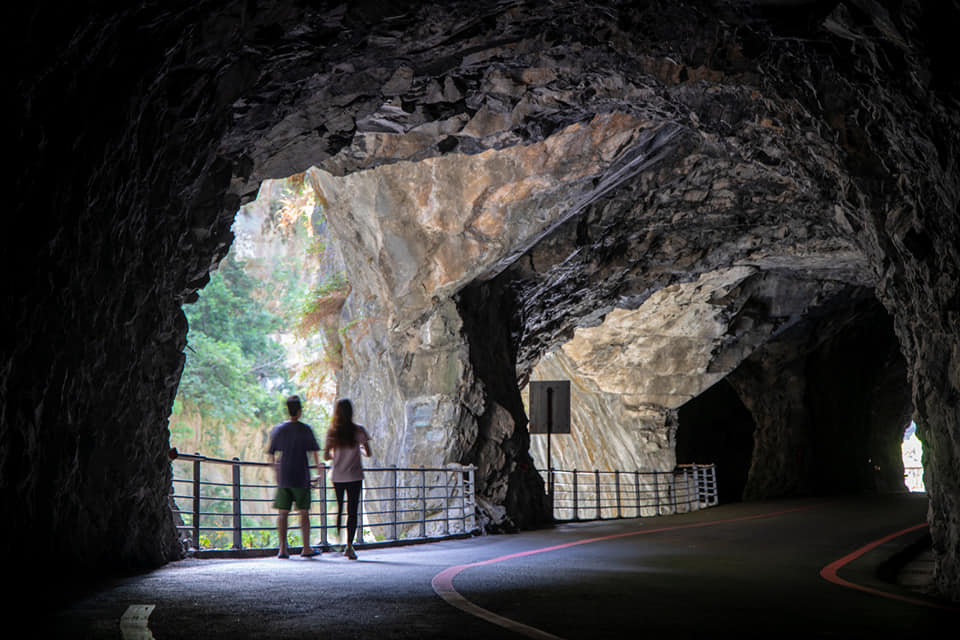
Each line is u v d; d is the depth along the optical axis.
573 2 10.79
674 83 13.10
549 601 7.78
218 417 36.91
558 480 39.16
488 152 20.22
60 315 7.85
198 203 12.35
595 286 25.50
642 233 23.98
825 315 34.72
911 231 9.88
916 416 11.20
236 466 12.88
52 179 7.29
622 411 35.19
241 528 12.77
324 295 27.42
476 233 21.30
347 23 10.27
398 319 22.27
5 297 6.71
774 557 13.80
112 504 9.56
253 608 6.89
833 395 40.50
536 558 12.88
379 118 13.84
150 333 10.76
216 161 12.49
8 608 6.39
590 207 22.61
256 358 42.91
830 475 39.94
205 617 6.35
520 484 23.72
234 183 13.39
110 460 9.52
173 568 10.34
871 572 12.02
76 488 8.66
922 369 10.65
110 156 8.39
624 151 19.72
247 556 12.80
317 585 8.62
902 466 48.38
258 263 48.78
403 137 16.08
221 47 9.52
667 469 35.03
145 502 10.80
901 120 9.22
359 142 16.19
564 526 23.25
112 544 9.53
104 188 8.50
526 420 24.70
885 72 8.85
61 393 8.05
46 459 7.88
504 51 12.08
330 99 12.36
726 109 14.54
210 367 37.72
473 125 15.68
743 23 10.12
